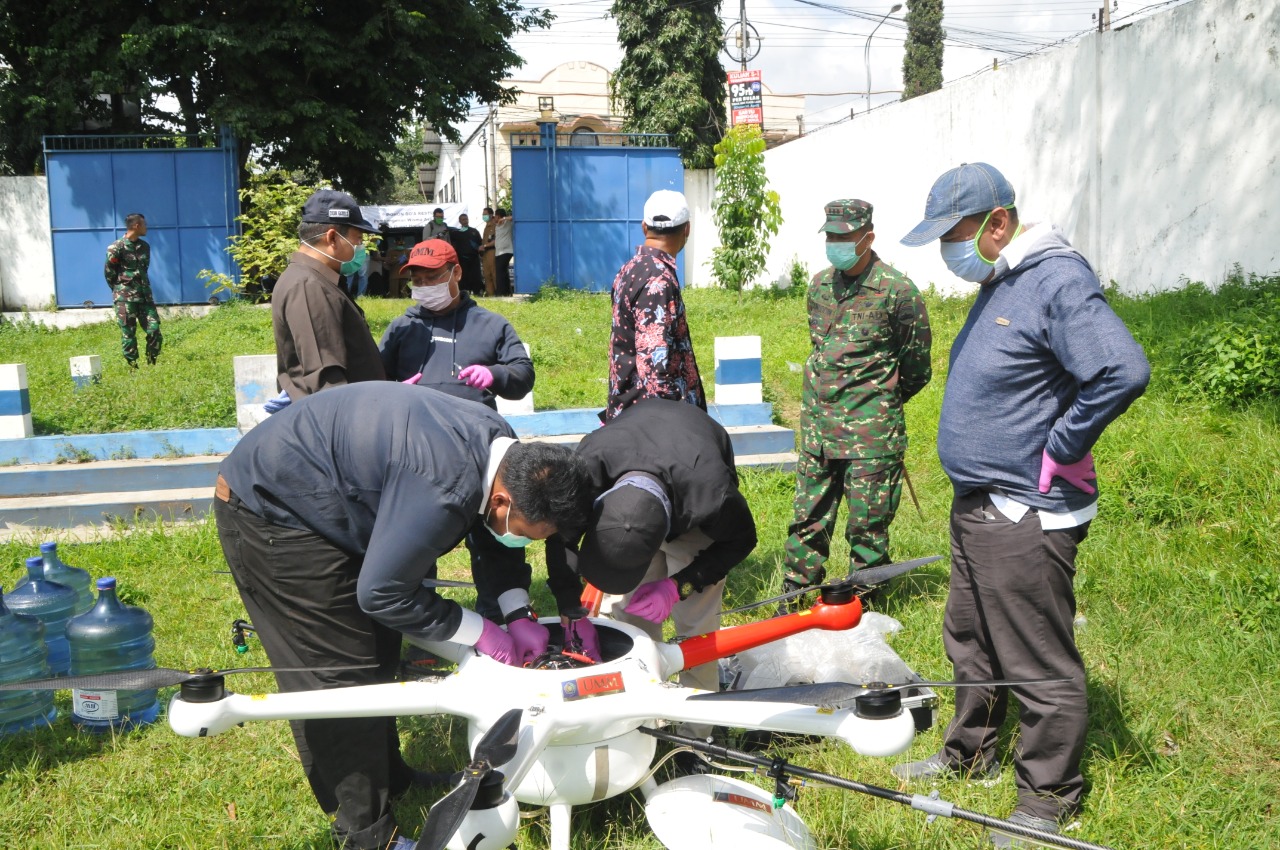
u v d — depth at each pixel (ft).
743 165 60.49
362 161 68.13
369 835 10.30
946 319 37.99
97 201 61.36
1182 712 12.73
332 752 10.03
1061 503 10.32
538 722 9.06
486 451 9.30
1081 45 36.86
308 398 9.97
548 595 17.87
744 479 24.08
